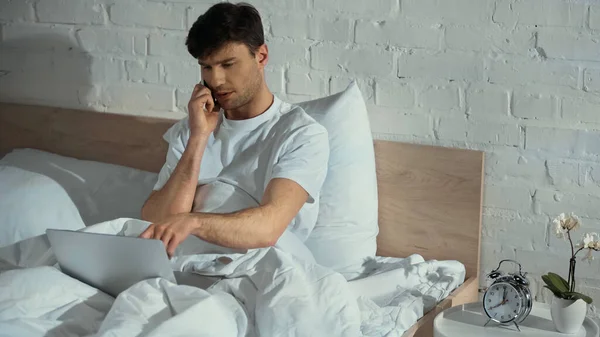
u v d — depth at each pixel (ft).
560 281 6.49
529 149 7.94
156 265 5.83
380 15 8.28
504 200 8.11
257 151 7.41
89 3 9.50
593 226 7.81
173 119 9.22
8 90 10.08
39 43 9.84
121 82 9.52
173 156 7.68
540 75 7.79
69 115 9.71
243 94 7.30
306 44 8.60
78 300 5.87
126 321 5.45
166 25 9.17
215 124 7.43
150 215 7.25
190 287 5.72
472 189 8.07
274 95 8.21
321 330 5.79
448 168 8.14
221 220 6.61
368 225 8.04
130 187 8.71
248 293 6.08
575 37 7.62
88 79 9.67
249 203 7.28
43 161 9.07
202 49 7.13
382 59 8.34
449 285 7.58
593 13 7.53
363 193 7.99
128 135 9.42
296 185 7.09
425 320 6.82
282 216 6.90
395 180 8.38
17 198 8.06
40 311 5.71
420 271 7.53
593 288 7.90
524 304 6.47
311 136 7.27
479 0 7.89
